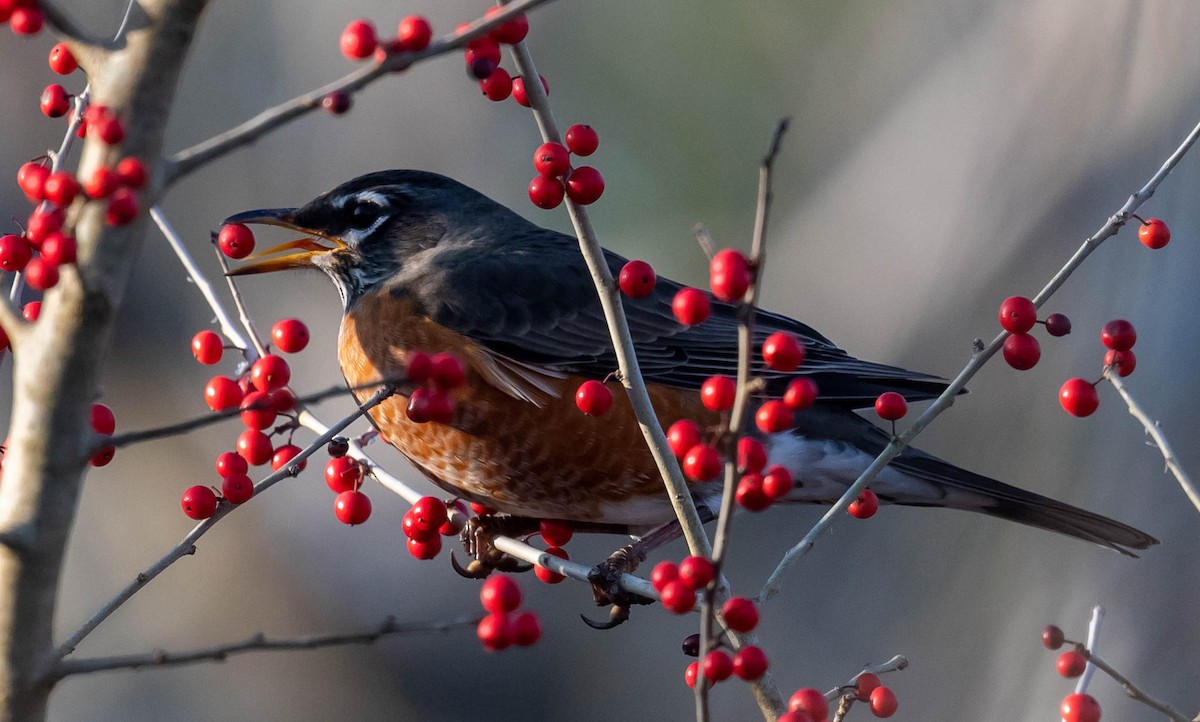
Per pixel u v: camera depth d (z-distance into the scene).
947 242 13.14
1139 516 10.63
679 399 7.84
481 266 7.97
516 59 4.93
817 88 15.17
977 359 5.46
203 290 6.01
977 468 11.90
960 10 13.87
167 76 3.73
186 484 14.19
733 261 3.97
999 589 11.96
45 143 14.44
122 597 4.48
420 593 13.98
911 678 12.02
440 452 7.60
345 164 14.64
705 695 4.03
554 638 14.08
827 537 13.05
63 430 3.72
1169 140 11.28
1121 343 5.55
